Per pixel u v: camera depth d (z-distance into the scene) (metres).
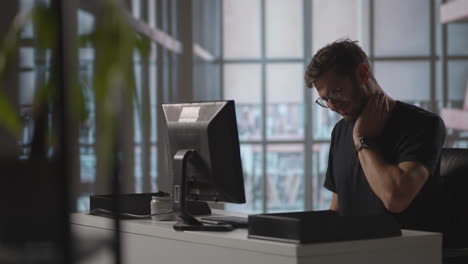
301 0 6.32
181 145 2.24
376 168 2.17
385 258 1.76
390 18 6.20
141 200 2.47
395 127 2.24
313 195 6.34
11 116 0.64
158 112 4.95
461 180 2.49
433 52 6.16
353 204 2.37
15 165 0.53
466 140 5.91
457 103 6.06
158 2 4.96
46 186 0.53
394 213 2.23
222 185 2.12
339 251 1.68
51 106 0.55
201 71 5.98
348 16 6.27
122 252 0.56
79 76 0.60
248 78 6.32
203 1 6.00
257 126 6.36
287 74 6.34
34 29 0.55
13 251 0.53
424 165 2.17
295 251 1.63
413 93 6.19
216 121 2.12
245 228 2.11
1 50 0.63
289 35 6.34
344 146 2.42
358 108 2.29
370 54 6.21
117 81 0.60
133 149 4.34
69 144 0.54
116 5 0.62
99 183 3.17
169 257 2.08
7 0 2.61
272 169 6.37
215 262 1.90
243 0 6.30
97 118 0.60
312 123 6.32
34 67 2.52
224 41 6.31
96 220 2.40
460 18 3.83
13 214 0.53
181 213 2.14
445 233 2.48
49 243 0.53
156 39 4.88
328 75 2.23
